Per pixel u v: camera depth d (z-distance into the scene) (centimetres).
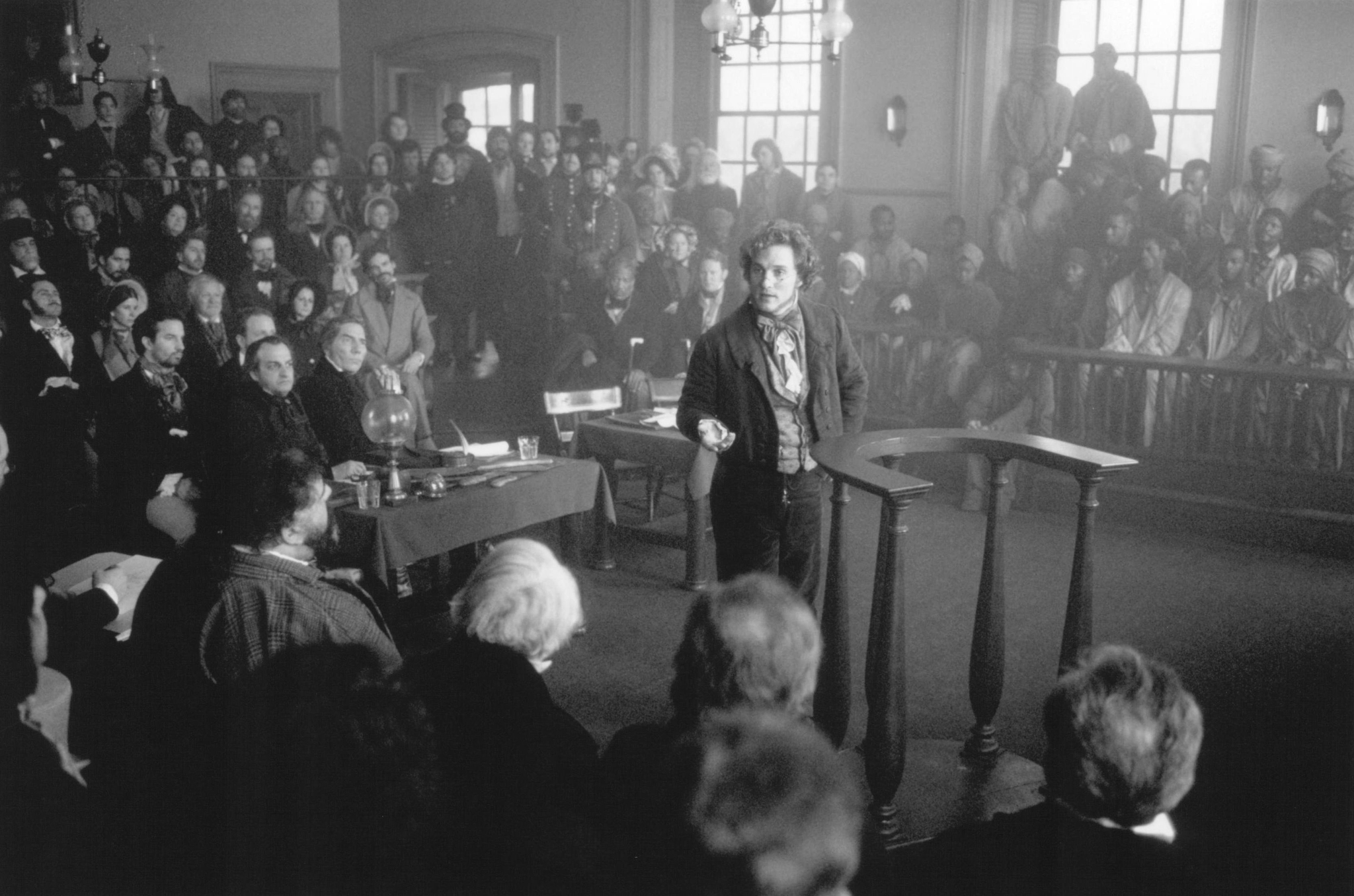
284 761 243
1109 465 332
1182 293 784
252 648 271
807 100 1138
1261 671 505
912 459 830
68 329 736
